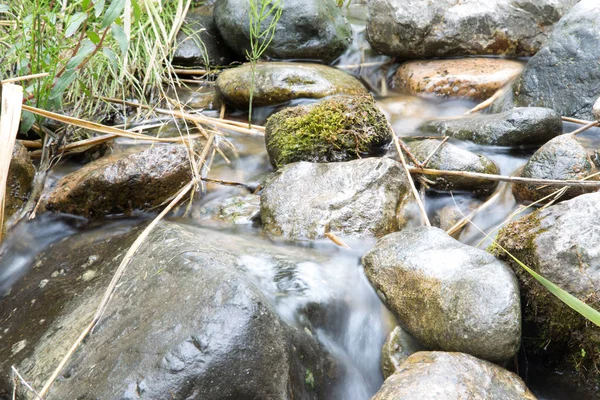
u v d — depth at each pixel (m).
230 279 2.14
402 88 4.92
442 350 2.31
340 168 3.18
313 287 2.51
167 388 1.94
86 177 3.23
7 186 3.24
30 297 2.77
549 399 2.39
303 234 2.93
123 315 2.27
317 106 3.69
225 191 3.47
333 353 2.41
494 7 4.90
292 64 4.74
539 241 2.39
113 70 4.56
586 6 4.29
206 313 2.06
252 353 2.01
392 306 2.55
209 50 5.34
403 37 5.04
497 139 3.66
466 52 5.00
